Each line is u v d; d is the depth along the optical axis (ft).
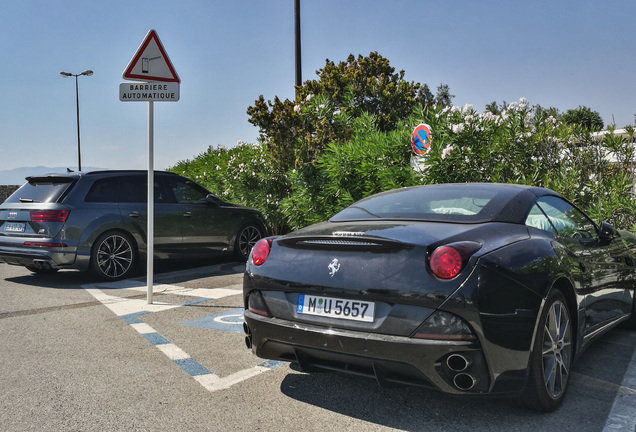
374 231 9.68
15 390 10.89
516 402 9.67
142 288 22.36
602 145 25.57
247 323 10.68
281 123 36.01
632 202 21.89
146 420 9.45
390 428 9.11
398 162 27.96
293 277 10.00
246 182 37.52
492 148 25.30
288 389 10.96
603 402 10.21
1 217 24.29
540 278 9.36
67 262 22.94
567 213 12.80
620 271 14.20
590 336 12.01
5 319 16.94
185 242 27.04
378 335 8.85
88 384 11.22
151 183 19.27
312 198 31.17
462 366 8.52
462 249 8.77
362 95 37.29
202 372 11.98
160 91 19.13
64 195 23.41
